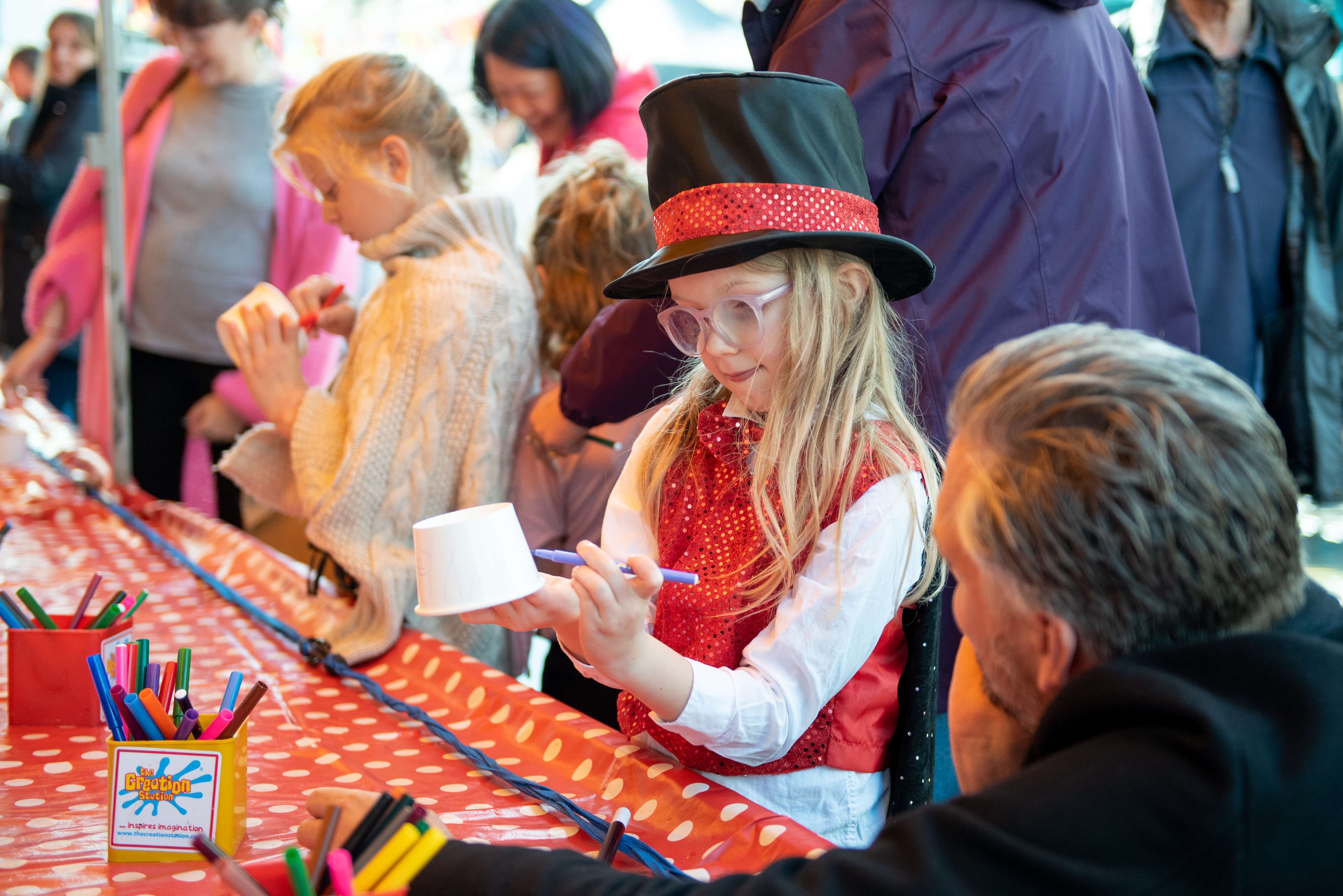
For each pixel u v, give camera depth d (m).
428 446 1.58
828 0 1.38
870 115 1.34
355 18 5.20
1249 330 2.07
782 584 0.98
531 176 2.33
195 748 0.84
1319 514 3.24
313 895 0.56
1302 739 0.51
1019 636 0.60
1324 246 2.06
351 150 1.63
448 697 1.28
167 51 3.04
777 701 0.91
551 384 1.87
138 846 0.84
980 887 0.52
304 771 1.06
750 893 0.57
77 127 4.39
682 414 1.13
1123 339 0.60
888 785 1.04
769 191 0.94
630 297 1.17
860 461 0.96
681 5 4.29
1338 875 0.51
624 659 0.85
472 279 1.62
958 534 0.61
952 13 1.33
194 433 2.98
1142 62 2.04
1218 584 0.54
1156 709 0.53
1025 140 1.33
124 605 1.34
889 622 1.01
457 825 0.92
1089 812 0.51
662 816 0.92
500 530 0.83
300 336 1.74
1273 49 2.00
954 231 1.35
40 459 2.96
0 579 1.82
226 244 2.96
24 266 4.58
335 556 1.54
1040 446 0.56
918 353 1.35
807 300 0.97
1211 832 0.50
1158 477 0.53
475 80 2.25
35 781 1.01
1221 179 2.01
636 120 2.26
